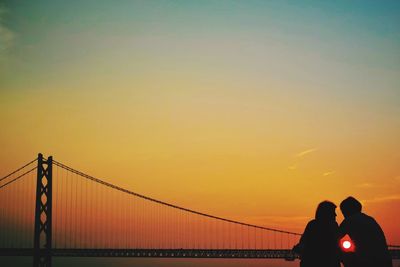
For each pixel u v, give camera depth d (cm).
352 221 757
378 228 756
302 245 802
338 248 771
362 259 736
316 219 807
